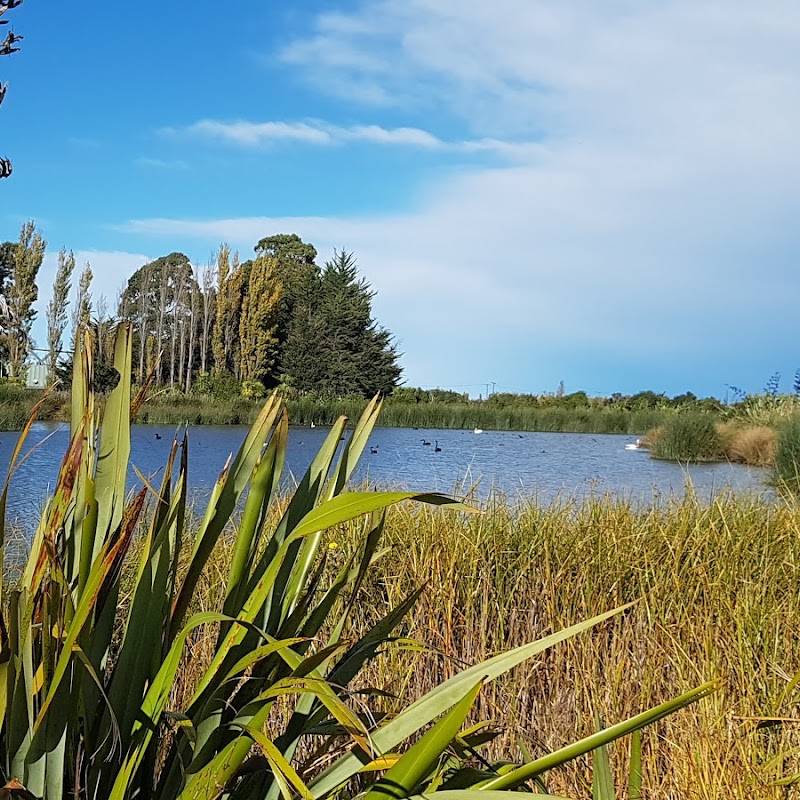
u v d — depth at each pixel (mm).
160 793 1237
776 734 2723
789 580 4160
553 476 14383
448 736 954
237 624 1197
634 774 1552
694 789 2418
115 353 1301
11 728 1062
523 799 961
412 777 961
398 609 1390
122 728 1171
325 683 995
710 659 3172
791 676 2818
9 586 1531
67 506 1179
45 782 1082
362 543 1482
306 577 1372
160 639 1224
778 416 19484
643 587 4121
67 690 1093
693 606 3873
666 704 959
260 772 1271
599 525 4781
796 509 5312
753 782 2342
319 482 1350
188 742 1197
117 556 1167
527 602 4176
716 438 19953
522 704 3162
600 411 39094
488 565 4203
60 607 1070
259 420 1327
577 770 2633
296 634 1307
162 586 1206
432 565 3965
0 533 1146
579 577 4141
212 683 1218
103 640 1188
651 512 5262
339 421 1369
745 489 6301
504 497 5242
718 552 4488
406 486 9500
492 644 3781
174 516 1275
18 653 1073
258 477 1276
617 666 3135
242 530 1271
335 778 1229
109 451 1263
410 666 2994
